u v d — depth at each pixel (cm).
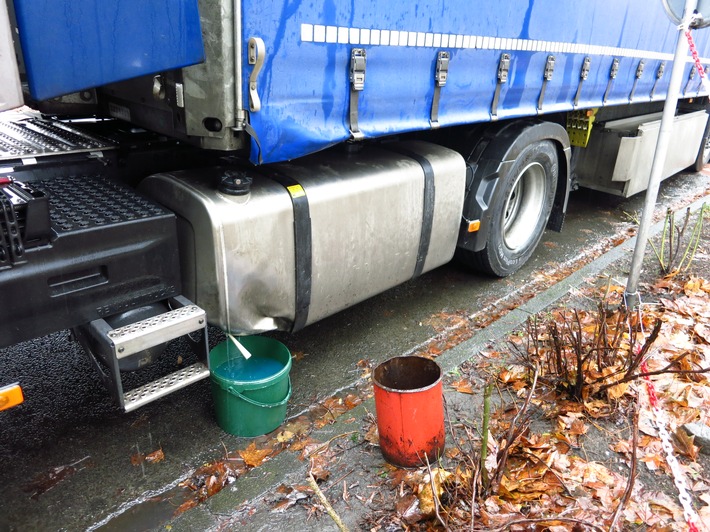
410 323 363
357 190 268
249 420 251
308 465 232
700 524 194
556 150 422
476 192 355
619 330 295
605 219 584
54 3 178
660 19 477
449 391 279
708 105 699
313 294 265
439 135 371
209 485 230
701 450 240
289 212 240
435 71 283
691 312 355
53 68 184
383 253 295
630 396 267
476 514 196
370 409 268
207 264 223
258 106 211
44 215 173
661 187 720
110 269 198
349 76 243
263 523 205
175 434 261
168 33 197
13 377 297
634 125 550
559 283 404
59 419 268
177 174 237
